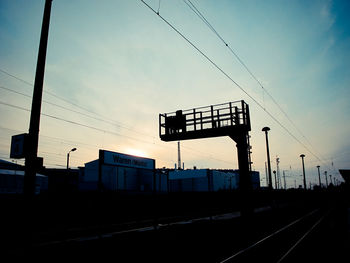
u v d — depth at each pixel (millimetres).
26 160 5387
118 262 7680
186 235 10727
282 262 7465
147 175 27719
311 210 31312
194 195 28359
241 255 8336
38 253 5672
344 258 7566
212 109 16812
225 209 30344
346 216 18406
